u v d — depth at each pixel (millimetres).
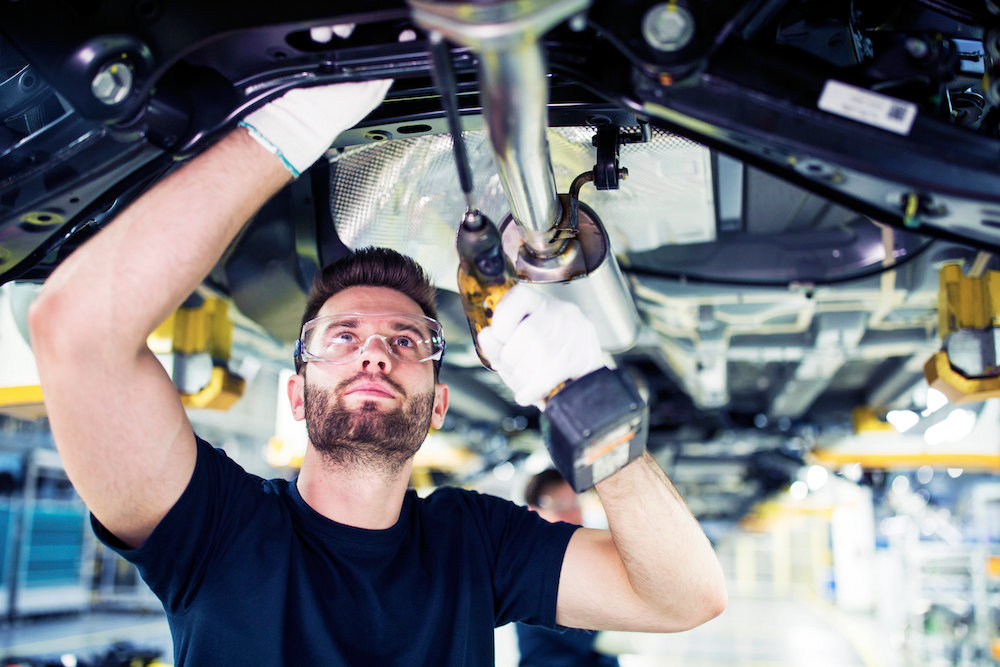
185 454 1202
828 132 851
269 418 5016
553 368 925
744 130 869
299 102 996
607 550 1547
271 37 932
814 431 5152
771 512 10078
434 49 711
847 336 2805
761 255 2318
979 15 997
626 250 2195
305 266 1894
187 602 1254
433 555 1448
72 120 1021
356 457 1352
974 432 4609
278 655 1208
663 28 834
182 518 1202
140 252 987
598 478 1009
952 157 833
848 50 1195
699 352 3115
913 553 7938
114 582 12500
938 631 7625
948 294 1934
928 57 939
